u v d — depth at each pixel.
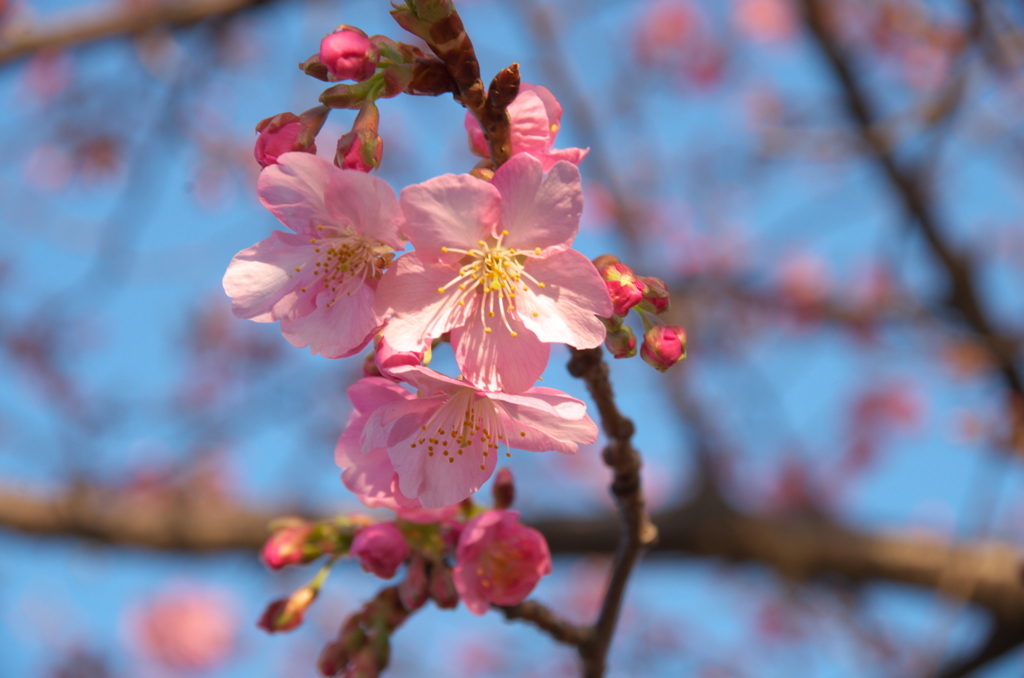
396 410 1.61
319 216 1.61
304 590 2.12
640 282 1.63
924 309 5.49
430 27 1.50
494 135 1.62
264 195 1.60
